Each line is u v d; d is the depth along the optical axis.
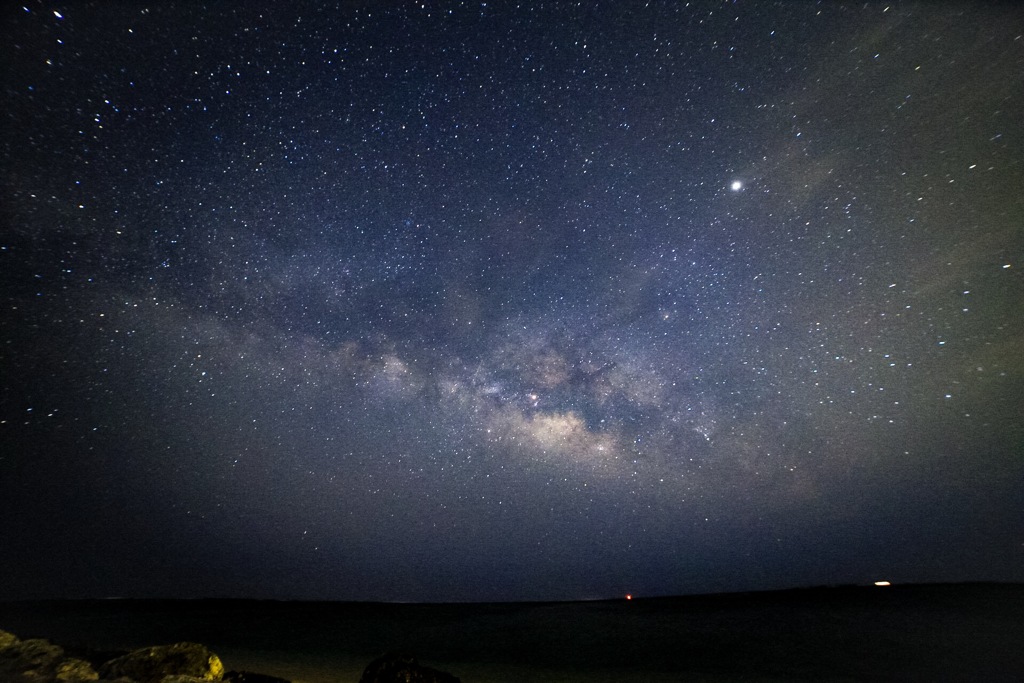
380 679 7.05
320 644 13.90
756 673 10.61
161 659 7.75
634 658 12.16
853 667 10.84
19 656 8.12
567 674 10.66
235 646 13.54
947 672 10.41
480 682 9.89
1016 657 11.17
